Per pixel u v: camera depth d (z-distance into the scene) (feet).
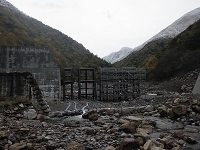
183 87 220.23
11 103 91.71
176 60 312.29
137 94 204.85
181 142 54.29
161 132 67.92
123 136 58.08
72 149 47.70
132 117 84.38
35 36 422.00
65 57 402.31
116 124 77.61
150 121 79.36
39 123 75.72
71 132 64.39
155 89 255.70
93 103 173.37
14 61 175.94
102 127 71.67
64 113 108.78
